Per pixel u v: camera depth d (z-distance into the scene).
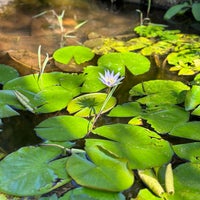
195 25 2.56
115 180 1.37
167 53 2.25
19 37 2.40
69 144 1.56
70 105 1.79
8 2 2.81
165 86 1.92
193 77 2.04
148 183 1.37
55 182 1.38
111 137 1.58
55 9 2.75
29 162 1.46
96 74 2.00
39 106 1.78
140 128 1.63
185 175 1.41
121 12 2.73
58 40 2.38
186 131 1.64
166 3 2.72
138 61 2.12
